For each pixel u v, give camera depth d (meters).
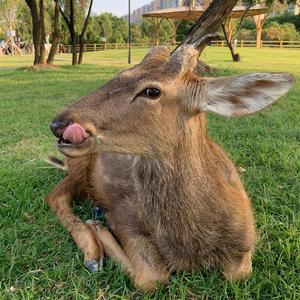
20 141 1.28
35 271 0.63
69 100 1.97
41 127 1.43
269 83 0.51
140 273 0.59
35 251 0.67
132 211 0.64
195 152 0.57
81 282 0.60
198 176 0.57
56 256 0.67
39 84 2.70
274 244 0.67
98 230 0.70
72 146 0.52
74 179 0.81
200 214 0.57
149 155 0.56
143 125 0.54
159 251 0.60
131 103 0.53
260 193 0.84
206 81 0.54
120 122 0.53
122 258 0.63
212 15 1.46
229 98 0.53
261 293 0.57
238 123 1.38
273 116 1.47
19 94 2.29
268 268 0.62
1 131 1.39
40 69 3.72
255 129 1.29
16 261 0.64
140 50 8.61
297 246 0.65
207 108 0.54
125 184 0.67
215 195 0.57
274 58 5.29
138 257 0.60
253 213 0.74
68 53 9.50
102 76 3.04
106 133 0.53
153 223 0.59
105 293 0.58
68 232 0.72
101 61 5.47
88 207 0.82
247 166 1.00
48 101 1.96
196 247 0.58
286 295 0.56
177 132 0.56
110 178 0.71
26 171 0.98
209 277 0.60
